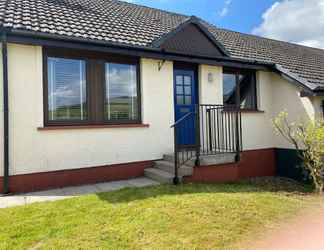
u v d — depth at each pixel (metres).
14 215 4.20
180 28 7.54
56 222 3.94
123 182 6.46
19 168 5.69
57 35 5.84
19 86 5.71
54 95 6.16
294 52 12.49
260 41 12.48
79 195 5.35
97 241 3.41
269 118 9.65
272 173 9.60
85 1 8.89
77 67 6.46
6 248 3.26
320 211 4.74
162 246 3.30
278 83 9.51
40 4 7.30
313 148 6.92
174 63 7.96
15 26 5.53
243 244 3.41
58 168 6.09
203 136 8.23
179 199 4.79
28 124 5.79
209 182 6.62
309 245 3.44
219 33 11.44
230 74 9.16
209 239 3.48
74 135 6.29
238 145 7.16
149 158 7.30
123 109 7.06
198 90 8.37
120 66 7.05
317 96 8.56
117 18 8.33
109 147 6.73
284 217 4.29
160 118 7.53
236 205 4.59
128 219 4.02
